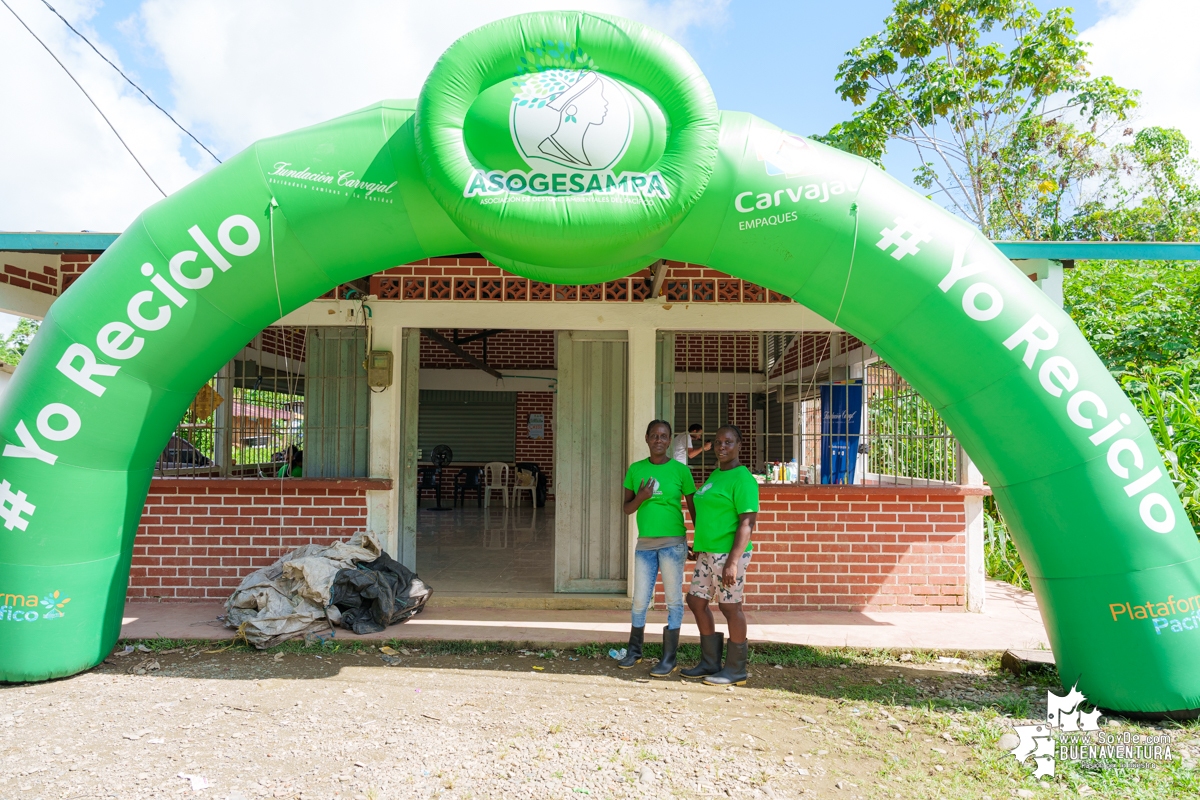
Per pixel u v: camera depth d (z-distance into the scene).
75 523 4.23
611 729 3.74
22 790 3.02
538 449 14.55
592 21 3.95
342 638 5.09
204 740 3.54
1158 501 3.86
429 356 14.05
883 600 6.05
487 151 3.93
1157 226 15.54
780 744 3.59
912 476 6.87
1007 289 4.04
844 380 7.03
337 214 4.24
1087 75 14.93
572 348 6.44
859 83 15.62
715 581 4.49
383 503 6.12
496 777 3.20
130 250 4.23
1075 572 3.93
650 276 6.22
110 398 4.21
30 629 4.17
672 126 4.01
